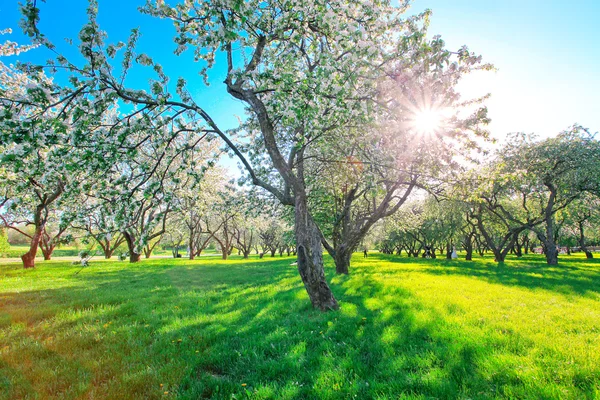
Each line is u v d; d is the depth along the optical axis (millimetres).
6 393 4051
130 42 6484
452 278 14812
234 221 44781
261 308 8711
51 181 7488
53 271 20938
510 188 28047
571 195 28328
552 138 27062
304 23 6922
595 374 4285
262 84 7582
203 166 7973
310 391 4086
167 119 7598
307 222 8734
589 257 41188
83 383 4266
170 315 8078
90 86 5938
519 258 43969
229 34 5594
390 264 26984
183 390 4156
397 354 5266
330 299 8359
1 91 5492
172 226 42781
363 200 22844
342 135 10555
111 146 6625
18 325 7152
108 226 6668
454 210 31047
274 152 8977
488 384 4152
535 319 7152
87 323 7371
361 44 6188
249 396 4004
